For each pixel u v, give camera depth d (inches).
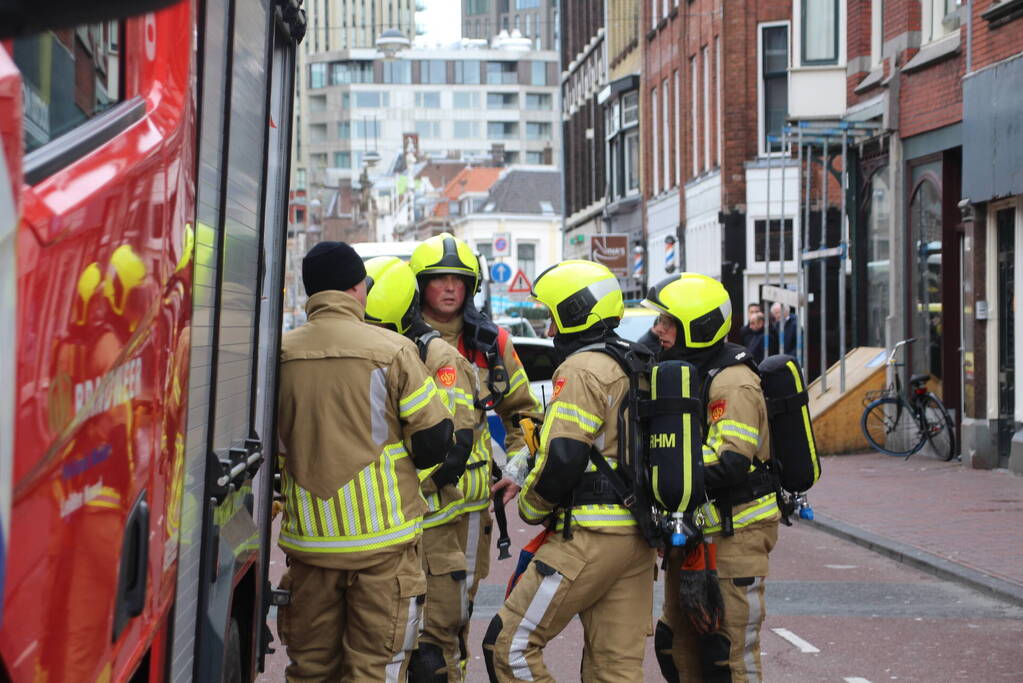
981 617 382.9
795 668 321.1
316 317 211.6
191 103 124.6
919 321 853.8
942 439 789.9
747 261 1453.0
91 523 91.5
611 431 214.2
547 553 214.4
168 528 119.2
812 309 1371.8
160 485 113.6
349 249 213.3
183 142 119.2
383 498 206.7
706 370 233.1
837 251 884.0
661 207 1851.6
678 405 212.4
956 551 473.7
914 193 854.5
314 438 206.4
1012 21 683.4
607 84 2140.7
